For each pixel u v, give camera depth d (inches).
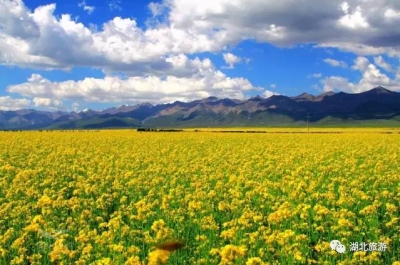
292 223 565.3
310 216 617.6
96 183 868.6
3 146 1668.3
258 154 1473.9
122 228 522.6
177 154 1483.8
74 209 635.5
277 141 2288.4
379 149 1711.4
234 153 1503.4
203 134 3186.5
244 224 539.8
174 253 443.8
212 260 435.5
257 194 746.8
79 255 473.7
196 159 1279.5
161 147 1793.8
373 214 601.9
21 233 536.1
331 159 1285.7
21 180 876.6
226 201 698.2
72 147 1718.8
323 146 1863.9
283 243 458.3
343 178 919.0
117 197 778.8
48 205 636.7
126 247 486.9
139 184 855.7
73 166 1099.3
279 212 541.0
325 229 549.6
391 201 700.7
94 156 1397.6
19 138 2226.9
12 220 598.2
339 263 429.7
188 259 455.2
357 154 1459.2
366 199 689.0
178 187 810.2
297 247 467.2
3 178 910.4
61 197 666.8
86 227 540.7
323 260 456.1
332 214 595.8
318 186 853.2
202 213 616.7
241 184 884.6
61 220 607.8
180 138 2500.0
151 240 488.4
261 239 492.7
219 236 515.5
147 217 607.2
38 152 1475.1
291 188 798.5
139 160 1259.8
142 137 2571.4
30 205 667.4
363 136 2918.3
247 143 2081.7
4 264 456.4
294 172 964.6
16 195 759.7
